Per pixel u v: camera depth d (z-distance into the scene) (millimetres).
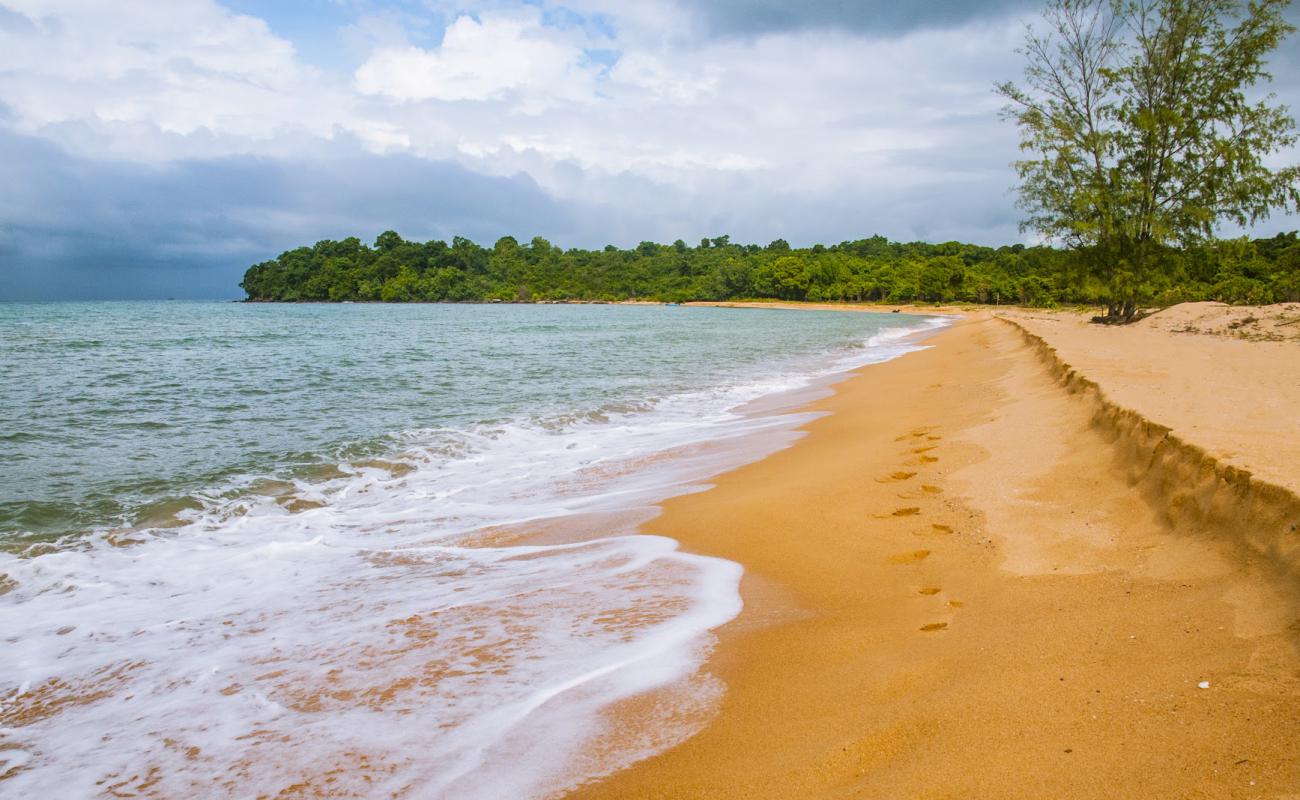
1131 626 4180
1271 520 4430
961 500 7227
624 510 8062
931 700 3756
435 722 3924
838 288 127250
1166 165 29062
